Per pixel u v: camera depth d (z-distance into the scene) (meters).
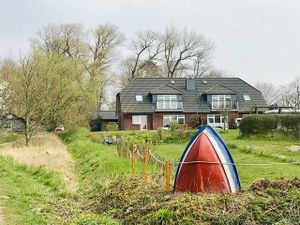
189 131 41.00
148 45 88.12
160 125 63.41
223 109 54.69
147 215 10.66
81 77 52.59
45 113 39.34
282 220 9.27
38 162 22.53
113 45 77.75
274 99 110.94
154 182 14.54
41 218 11.72
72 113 48.62
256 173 18.08
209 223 9.52
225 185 11.76
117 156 24.31
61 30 69.75
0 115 39.75
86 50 72.38
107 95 77.38
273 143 33.12
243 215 9.63
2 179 17.44
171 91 63.91
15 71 39.84
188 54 88.94
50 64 41.66
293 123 36.22
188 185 11.94
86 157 26.25
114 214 12.24
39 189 16.08
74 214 12.92
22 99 37.22
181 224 9.64
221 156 12.04
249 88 68.25
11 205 12.98
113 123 69.25
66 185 17.48
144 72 88.62
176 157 24.25
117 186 15.07
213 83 68.19
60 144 38.03
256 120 37.31
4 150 29.92
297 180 11.89
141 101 64.00
